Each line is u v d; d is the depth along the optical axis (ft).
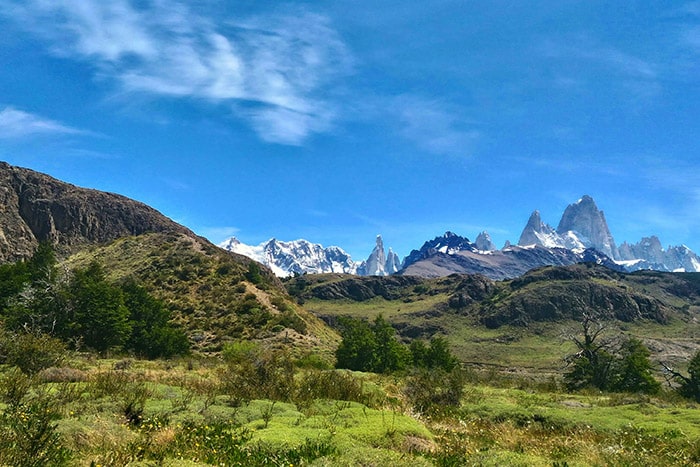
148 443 22.84
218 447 24.07
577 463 26.00
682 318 606.14
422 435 30.60
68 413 28.43
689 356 313.94
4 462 17.54
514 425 42.55
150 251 326.85
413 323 603.26
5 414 23.38
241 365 48.14
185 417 30.50
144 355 145.69
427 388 53.88
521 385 93.30
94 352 121.29
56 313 138.72
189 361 93.56
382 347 175.52
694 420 43.57
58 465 18.47
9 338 52.70
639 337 453.17
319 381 46.44
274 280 422.00
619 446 32.04
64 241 452.76
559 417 43.98
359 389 45.60
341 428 28.84
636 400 63.62
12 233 423.64
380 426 29.84
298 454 22.91
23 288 146.30
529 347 494.18
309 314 295.69
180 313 221.46
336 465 20.79
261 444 24.52
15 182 480.64
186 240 354.13
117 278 270.87
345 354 172.24
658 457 29.99
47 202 470.39
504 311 588.09
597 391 90.48
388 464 21.75
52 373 45.52
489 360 442.09
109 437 23.31
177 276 269.44
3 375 42.14
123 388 38.06
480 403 53.47
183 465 19.80
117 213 516.32
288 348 184.03
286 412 34.22
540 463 24.75
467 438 33.81
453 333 569.23
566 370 244.01
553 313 575.79
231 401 37.63
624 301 591.78
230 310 226.17
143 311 169.27
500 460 25.03
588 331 148.66
